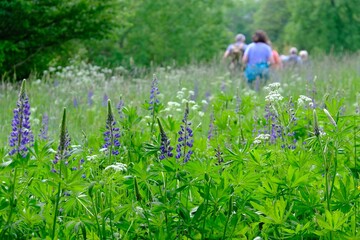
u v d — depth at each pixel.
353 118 4.91
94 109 10.06
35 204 3.90
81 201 3.71
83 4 18.41
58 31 18.42
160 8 35.09
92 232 3.70
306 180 3.98
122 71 17.02
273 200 4.07
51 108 9.92
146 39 34.94
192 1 36.31
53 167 4.09
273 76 15.01
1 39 18.34
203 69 16.75
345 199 3.95
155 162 4.40
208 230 3.81
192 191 3.97
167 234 3.73
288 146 5.24
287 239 3.88
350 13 51.28
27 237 3.75
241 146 5.41
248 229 3.88
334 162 4.27
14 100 12.00
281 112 5.50
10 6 17.19
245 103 6.85
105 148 4.67
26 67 18.98
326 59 18.92
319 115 5.03
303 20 52.72
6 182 3.84
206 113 8.97
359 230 3.69
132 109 5.31
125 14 21.28
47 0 18.05
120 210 3.79
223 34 39.72
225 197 3.78
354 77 14.86
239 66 17.30
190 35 36.06
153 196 3.90
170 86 13.49
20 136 3.80
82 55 26.66
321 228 3.78
